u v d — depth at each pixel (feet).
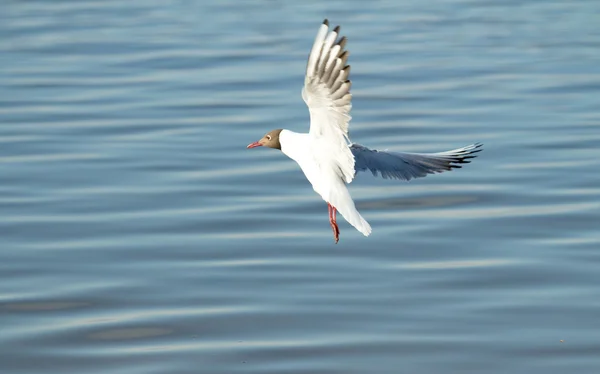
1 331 45.80
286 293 48.80
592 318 46.03
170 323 46.29
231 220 58.08
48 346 44.70
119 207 60.08
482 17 118.73
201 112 80.28
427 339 44.47
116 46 104.01
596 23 113.80
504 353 43.37
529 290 48.75
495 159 68.54
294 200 61.36
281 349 43.91
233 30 112.16
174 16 120.78
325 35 30.25
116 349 44.29
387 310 46.98
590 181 63.72
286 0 131.64
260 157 69.62
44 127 76.28
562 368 42.34
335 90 30.58
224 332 45.42
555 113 78.95
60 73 93.09
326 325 45.78
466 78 90.43
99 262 52.47
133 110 81.00
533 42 104.88
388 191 63.77
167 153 70.23
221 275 50.80
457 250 53.67
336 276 50.57
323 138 32.14
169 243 54.80
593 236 55.01
